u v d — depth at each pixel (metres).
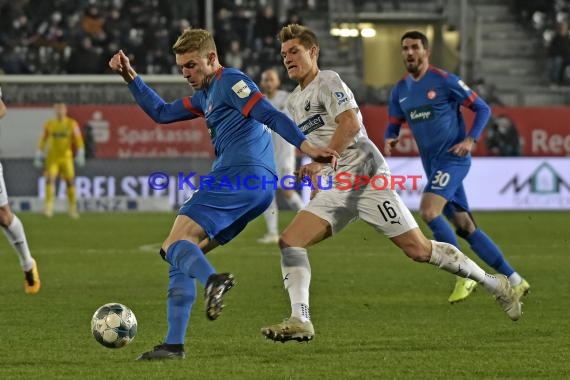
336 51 104.44
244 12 100.81
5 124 80.94
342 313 29.88
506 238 58.25
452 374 20.58
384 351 23.38
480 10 107.50
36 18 98.06
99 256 48.53
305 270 23.02
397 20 107.62
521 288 33.12
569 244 54.69
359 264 45.03
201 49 22.62
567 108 82.81
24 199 81.69
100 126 81.62
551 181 82.75
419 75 34.16
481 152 83.19
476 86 95.69
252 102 21.92
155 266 43.97
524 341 24.78
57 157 75.00
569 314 29.66
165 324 27.75
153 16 97.69
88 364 21.78
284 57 24.05
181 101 24.42
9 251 51.69
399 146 80.12
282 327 21.84
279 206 84.38
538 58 105.56
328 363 21.84
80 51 91.31
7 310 30.62
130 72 24.58
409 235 24.41
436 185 33.34
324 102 23.55
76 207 82.12
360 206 24.16
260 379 20.05
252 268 42.97
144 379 20.11
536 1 107.19
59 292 35.09
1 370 21.12
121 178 82.19
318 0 105.31
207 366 21.45
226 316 29.27
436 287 36.59
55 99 86.94
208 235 22.06
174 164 82.44
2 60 95.75
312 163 21.61
